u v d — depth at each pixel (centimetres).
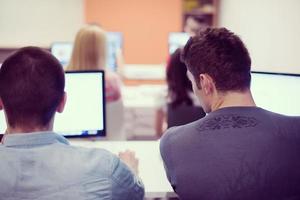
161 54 630
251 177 105
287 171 106
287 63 302
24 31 556
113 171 101
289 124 111
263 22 358
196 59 117
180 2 618
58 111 110
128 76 524
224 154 107
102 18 617
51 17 559
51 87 101
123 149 197
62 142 105
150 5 619
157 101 304
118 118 260
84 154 101
